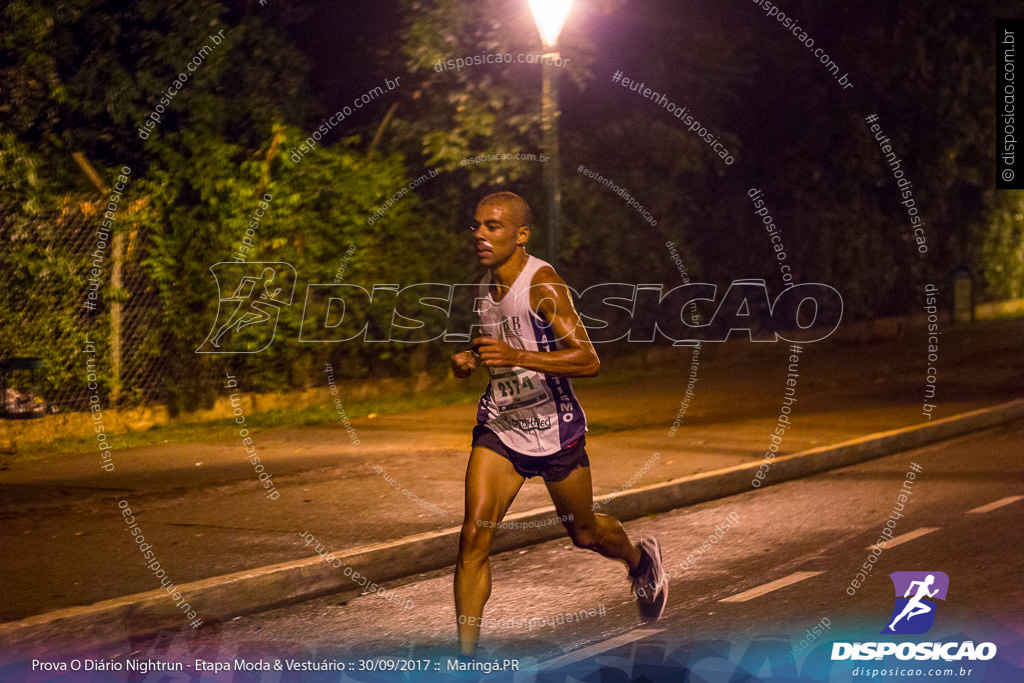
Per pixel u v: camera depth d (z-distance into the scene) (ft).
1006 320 79.66
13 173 36.96
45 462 33.27
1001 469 33.24
